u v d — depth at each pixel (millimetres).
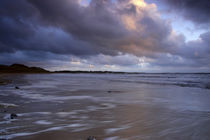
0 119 5098
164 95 11203
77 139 3619
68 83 23766
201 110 6590
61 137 3721
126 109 6805
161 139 3664
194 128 4402
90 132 4086
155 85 20781
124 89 15398
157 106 7445
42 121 4980
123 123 4859
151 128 4406
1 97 9766
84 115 5773
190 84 22406
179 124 4770
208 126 4566
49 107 7082
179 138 3719
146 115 5824
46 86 17859
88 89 15125
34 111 6270
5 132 3998
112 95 11195
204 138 3717
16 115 5496
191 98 9969
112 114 5938
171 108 7043
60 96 10523
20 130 4152
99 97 10242
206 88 16297
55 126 4520
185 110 6664
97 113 6105
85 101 8711
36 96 10359
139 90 14539
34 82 24109
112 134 3957
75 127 4461
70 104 7852
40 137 3715
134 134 3973
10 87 15477
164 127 4488
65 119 5238
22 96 10242
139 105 7730
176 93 12367
